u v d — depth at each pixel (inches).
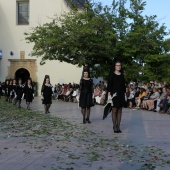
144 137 378.9
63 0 1270.9
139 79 968.3
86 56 981.8
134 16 996.6
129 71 955.3
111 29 966.4
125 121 536.7
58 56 1000.2
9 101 952.9
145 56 949.8
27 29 1305.4
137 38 951.6
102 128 446.6
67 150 304.0
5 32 1325.0
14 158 272.7
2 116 575.5
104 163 260.4
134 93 848.3
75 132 408.8
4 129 427.8
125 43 952.9
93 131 419.2
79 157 277.4
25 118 552.1
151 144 337.7
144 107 780.0
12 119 534.6
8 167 245.6
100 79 1339.8
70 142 342.6
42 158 273.4
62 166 249.6
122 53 969.5
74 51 936.3
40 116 588.7
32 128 440.1
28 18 1312.7
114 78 407.5
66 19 998.4
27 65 1309.1
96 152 296.8
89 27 946.7
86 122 506.3
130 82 1063.0
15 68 1320.1
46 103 649.6
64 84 1192.2
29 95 743.1
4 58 1326.3
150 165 254.5
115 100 404.2
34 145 325.1
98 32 970.7
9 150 302.0
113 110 410.3
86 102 497.4
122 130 432.5
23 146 320.2
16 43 1317.7
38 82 1298.0
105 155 286.2
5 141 345.4
